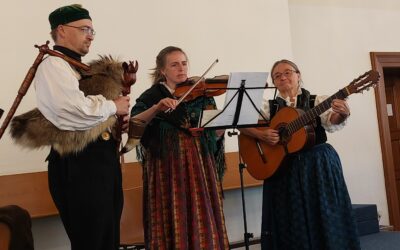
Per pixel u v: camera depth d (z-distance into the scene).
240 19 4.34
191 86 2.36
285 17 4.62
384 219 5.24
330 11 5.15
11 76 3.21
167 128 2.30
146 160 2.38
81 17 2.01
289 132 2.78
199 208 2.23
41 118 1.89
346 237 2.68
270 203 2.93
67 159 1.90
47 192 3.11
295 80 2.99
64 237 3.34
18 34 3.26
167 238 2.24
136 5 3.79
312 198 2.72
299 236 2.72
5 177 2.98
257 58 4.41
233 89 2.30
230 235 4.11
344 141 5.09
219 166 2.51
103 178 1.91
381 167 5.29
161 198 2.27
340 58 5.16
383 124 5.29
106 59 2.04
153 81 2.54
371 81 2.66
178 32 3.99
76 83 1.87
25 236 2.32
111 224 1.92
